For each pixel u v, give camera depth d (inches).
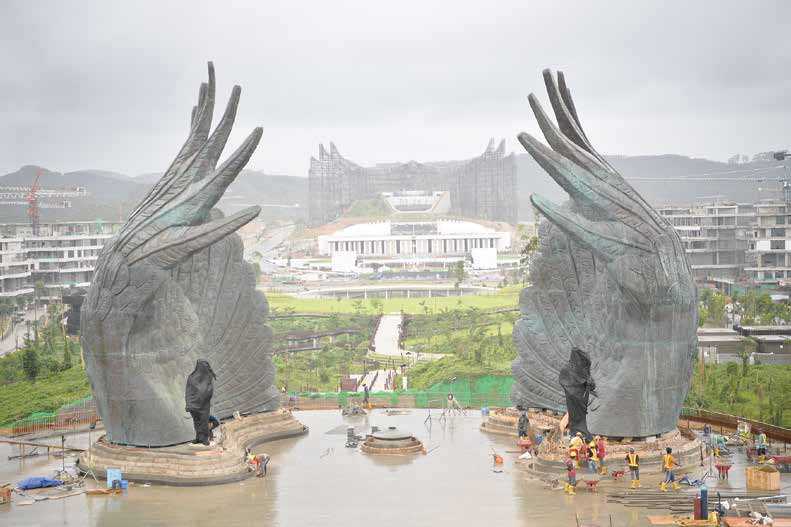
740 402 3816.4
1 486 2440.9
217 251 3043.8
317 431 3245.6
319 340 6875.0
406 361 5949.8
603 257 2647.6
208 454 2536.9
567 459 2509.8
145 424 2613.2
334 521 2132.1
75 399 4089.6
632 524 2076.8
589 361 2596.0
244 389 3090.6
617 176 2691.9
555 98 2817.4
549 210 2645.2
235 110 2819.9
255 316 3110.2
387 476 2564.0
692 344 2711.6
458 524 2095.2
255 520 2150.6
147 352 2662.4
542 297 3078.2
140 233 2640.3
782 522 2031.3
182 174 2738.7
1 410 4082.2
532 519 2126.0
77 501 2341.3
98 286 2605.8
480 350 5689.0
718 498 2149.4
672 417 2684.5
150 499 2351.1
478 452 2859.3
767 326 5526.6
